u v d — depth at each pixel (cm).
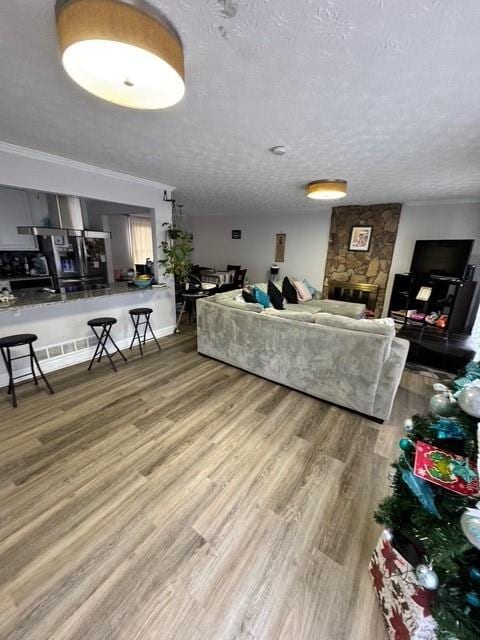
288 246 630
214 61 124
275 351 285
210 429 221
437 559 81
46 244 450
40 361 306
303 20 100
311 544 137
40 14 101
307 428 226
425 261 445
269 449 202
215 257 754
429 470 93
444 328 405
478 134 198
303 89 147
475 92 145
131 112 177
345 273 566
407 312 441
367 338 227
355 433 221
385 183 352
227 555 131
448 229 462
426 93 148
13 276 439
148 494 162
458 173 299
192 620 108
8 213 421
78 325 334
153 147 240
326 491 168
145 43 96
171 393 274
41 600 112
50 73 138
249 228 679
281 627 106
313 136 211
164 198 393
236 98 157
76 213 378
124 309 383
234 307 322
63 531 139
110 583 119
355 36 108
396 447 207
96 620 106
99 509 152
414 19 98
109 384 289
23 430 215
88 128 202
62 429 217
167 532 141
